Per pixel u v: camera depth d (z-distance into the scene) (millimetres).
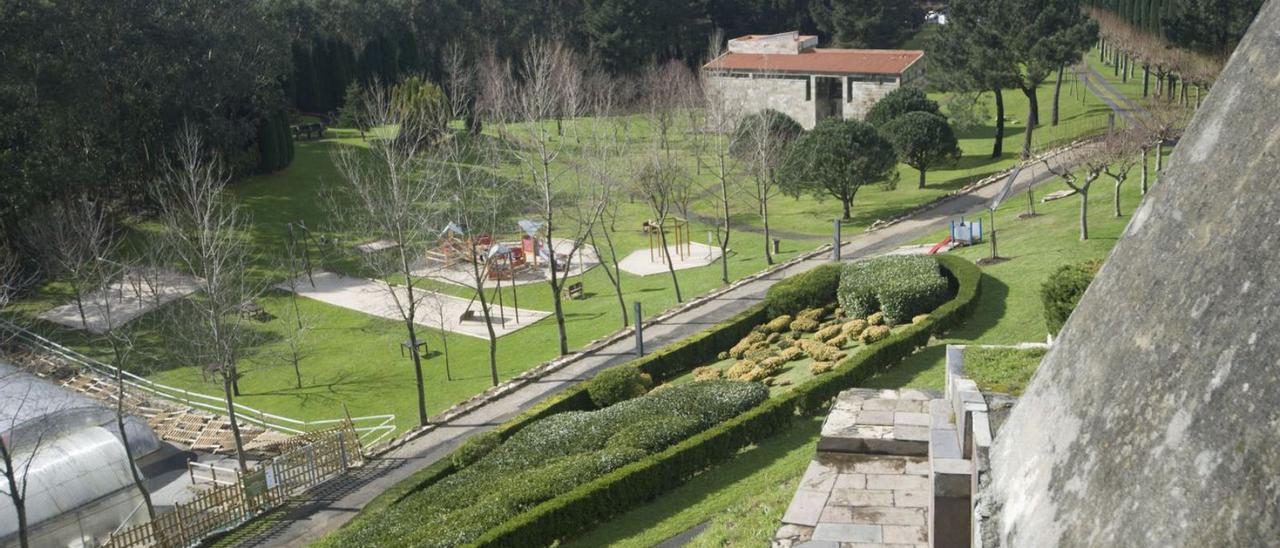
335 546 26344
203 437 41469
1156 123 53656
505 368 46781
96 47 63312
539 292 59750
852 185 69188
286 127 84438
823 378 30062
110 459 35125
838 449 21375
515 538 23594
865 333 34875
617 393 35969
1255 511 6047
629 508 25375
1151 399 7250
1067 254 42312
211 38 70625
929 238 56625
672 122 97250
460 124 104125
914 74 99875
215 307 37844
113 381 48375
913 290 36688
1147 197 8797
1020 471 8852
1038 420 8977
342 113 97750
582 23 120312
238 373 49812
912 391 24016
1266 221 6895
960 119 84625
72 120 62219
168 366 51094
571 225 73062
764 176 59938
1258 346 6488
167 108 70188
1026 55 76875
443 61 110250
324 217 74250
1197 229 7617
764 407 28562
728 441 27516
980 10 79875
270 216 74188
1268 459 6098
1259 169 7207
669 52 125188
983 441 10492
